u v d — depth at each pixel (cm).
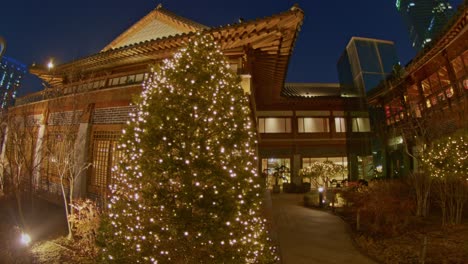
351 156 2270
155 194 414
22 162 980
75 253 693
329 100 2255
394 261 663
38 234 827
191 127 432
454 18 1065
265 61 1092
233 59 933
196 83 460
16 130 988
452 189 962
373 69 2405
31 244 752
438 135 1049
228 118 458
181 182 412
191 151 420
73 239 782
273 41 898
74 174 1003
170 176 414
